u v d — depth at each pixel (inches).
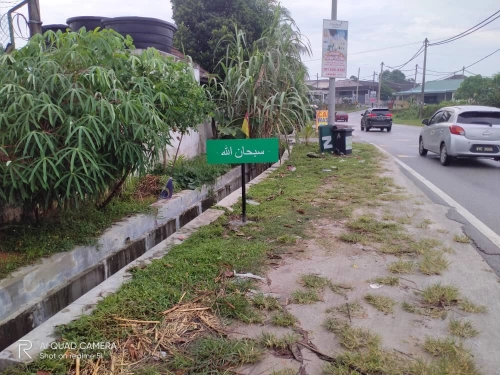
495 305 142.9
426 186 347.9
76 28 366.6
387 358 113.4
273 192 303.9
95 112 140.3
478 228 229.0
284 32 390.9
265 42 401.4
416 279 162.9
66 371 107.7
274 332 126.7
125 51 183.6
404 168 443.5
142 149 161.6
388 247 195.0
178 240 206.8
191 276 160.9
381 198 290.5
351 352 116.5
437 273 167.6
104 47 162.2
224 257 179.2
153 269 166.4
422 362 110.7
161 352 117.1
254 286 155.6
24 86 141.8
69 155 132.4
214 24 545.6
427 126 539.5
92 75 145.0
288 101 379.6
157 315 133.6
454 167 454.0
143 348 118.2
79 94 141.9
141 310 134.8
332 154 510.9
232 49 474.6
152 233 198.2
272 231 217.2
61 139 138.7
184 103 215.6
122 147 149.3
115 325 127.0
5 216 157.5
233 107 372.8
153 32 340.8
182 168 275.7
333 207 264.4
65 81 143.4
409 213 254.5
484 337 124.0
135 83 169.8
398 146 691.4
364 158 488.4
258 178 361.7
